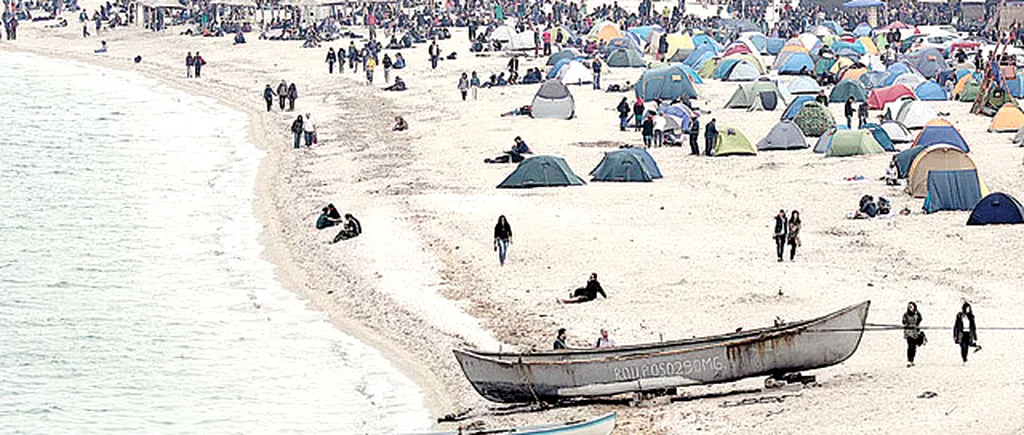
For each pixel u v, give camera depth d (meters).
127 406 91.12
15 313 113.94
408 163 170.75
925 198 135.50
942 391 79.56
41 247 139.00
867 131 164.25
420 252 123.56
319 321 109.12
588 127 192.12
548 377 84.19
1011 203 125.06
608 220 132.62
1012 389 78.50
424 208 140.62
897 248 118.50
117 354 102.44
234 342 105.12
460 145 181.38
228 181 172.62
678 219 132.88
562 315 103.19
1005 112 179.88
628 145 177.12
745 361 83.25
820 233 125.50
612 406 83.56
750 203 139.50
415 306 108.62
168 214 154.75
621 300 105.69
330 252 128.62
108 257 134.50
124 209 158.25
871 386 82.06
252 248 135.38
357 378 95.50
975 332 85.88
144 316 112.62
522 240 124.19
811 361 83.56
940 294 103.25
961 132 178.50
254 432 86.31
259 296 117.69
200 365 99.81
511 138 184.12
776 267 113.38
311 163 179.25
